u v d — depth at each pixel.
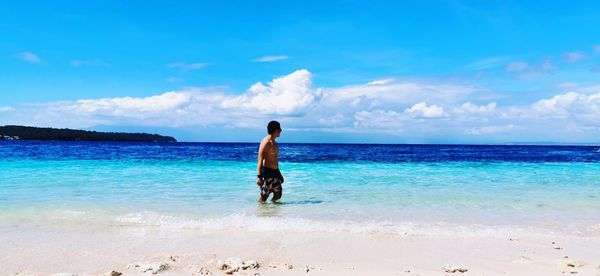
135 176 13.51
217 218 6.98
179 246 5.23
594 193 10.40
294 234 5.98
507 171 17.05
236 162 20.67
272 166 8.79
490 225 6.75
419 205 8.52
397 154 36.16
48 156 25.14
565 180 13.54
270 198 9.30
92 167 16.88
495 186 11.74
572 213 7.80
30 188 10.25
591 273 4.30
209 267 4.42
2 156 24.64
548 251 5.24
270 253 5.02
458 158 28.11
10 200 8.41
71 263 4.48
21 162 19.33
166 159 23.25
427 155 34.22
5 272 4.16
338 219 7.07
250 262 4.51
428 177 14.20
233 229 6.23
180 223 6.55
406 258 4.89
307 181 12.73
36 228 6.09
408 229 6.38
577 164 22.00
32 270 4.24
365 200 9.08
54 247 5.09
